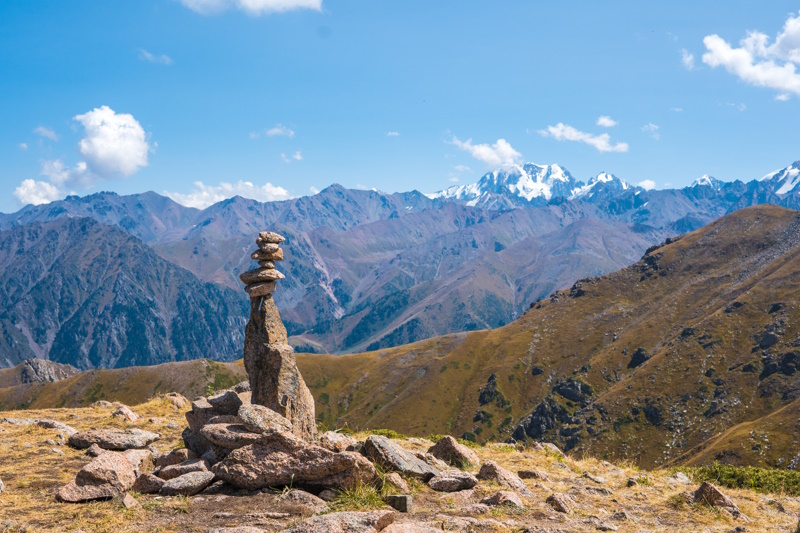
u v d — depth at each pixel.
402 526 12.12
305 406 20.19
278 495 15.09
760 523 15.91
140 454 17.73
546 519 14.78
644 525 15.03
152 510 14.09
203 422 20.09
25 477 17.48
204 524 13.05
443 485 16.84
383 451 17.31
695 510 16.64
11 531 12.34
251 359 20.23
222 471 15.67
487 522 13.68
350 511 12.92
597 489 18.44
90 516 13.61
